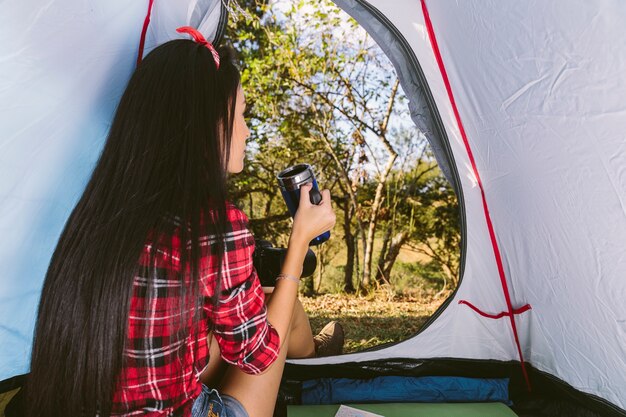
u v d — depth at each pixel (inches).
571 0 42.1
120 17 48.3
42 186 49.8
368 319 118.2
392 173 136.2
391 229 136.9
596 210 50.5
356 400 69.2
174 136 32.7
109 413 33.2
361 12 64.1
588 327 59.7
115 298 30.5
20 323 55.1
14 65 42.1
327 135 134.5
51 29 43.0
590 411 63.6
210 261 33.6
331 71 131.1
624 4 38.4
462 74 61.1
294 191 45.4
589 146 47.7
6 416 54.6
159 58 34.4
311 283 136.1
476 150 65.6
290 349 64.4
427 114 66.6
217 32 61.7
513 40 50.5
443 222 136.9
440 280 136.0
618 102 42.9
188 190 32.2
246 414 42.8
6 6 39.6
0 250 49.2
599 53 42.3
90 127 51.3
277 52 130.0
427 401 69.9
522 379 74.2
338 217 138.9
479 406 67.8
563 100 48.1
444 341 74.4
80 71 47.4
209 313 36.1
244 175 134.2
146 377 33.2
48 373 32.8
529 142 55.4
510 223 65.7
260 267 52.1
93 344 31.0
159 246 31.5
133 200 31.5
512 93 54.3
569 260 57.7
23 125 45.1
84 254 31.4
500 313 72.8
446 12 57.7
